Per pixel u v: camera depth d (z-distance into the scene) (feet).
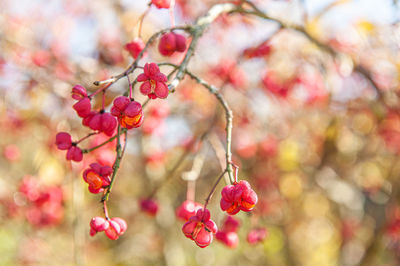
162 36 1.24
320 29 1.72
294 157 2.54
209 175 3.12
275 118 2.59
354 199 2.79
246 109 2.46
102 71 1.97
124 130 1.13
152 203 1.54
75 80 1.93
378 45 1.78
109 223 1.13
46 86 1.98
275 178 2.73
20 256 3.45
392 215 2.35
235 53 2.23
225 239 1.31
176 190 3.04
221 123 2.37
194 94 2.40
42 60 2.04
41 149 2.09
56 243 3.57
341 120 2.37
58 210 2.05
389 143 2.38
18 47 2.07
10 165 2.81
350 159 2.62
